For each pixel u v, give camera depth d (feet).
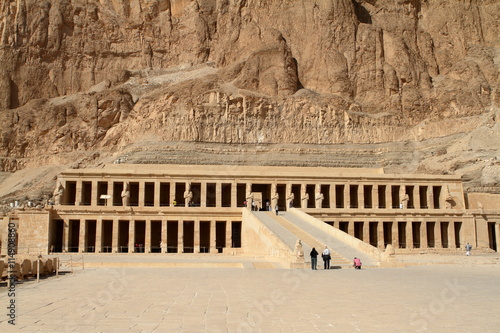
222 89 418.51
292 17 480.23
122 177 262.47
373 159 382.22
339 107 420.77
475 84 433.48
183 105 406.00
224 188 282.15
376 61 457.68
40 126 433.48
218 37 504.43
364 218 251.80
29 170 415.23
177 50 518.78
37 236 219.00
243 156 376.89
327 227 191.42
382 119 423.23
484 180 308.19
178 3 534.37
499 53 488.85
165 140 391.04
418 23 520.42
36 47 483.51
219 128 399.44
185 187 269.64
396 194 296.10
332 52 455.63
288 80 428.97
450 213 261.03
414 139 416.05
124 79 476.95
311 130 410.52
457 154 345.51
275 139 404.57
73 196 279.08
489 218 263.49
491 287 89.66
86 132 424.87
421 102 437.99
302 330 53.21
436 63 495.82
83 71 495.41
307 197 263.70
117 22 517.14
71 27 503.20
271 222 205.77
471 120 402.93
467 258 195.72
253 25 470.39
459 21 505.25
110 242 257.34
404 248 254.88
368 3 524.52
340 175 277.64
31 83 473.26
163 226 235.20
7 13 483.51
